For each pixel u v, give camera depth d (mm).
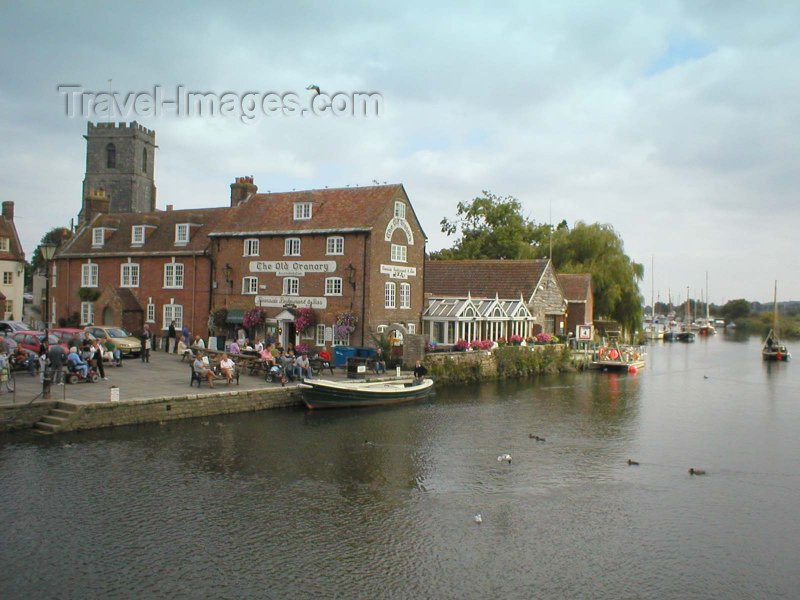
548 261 57531
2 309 58188
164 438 22484
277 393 28297
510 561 14133
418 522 16125
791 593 13008
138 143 88000
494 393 36688
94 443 21297
